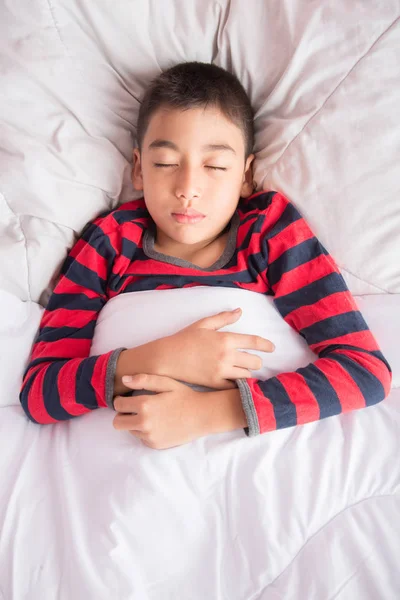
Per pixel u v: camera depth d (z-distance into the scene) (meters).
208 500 0.65
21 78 0.90
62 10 0.89
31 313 0.88
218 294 0.82
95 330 0.85
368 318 0.87
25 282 0.90
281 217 0.88
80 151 0.93
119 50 0.93
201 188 0.82
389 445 0.70
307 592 0.58
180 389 0.71
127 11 0.89
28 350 0.84
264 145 0.94
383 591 0.58
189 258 0.91
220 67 0.92
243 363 0.74
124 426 0.69
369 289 0.90
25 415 0.78
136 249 0.92
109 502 0.63
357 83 0.84
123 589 0.58
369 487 0.66
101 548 0.60
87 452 0.70
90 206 0.94
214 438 0.70
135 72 0.95
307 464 0.68
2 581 0.60
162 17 0.91
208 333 0.74
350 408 0.71
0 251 0.89
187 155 0.82
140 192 1.00
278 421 0.68
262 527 0.62
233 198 0.87
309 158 0.88
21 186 0.89
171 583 0.61
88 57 0.93
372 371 0.73
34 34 0.89
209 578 0.60
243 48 0.91
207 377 0.72
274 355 0.79
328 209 0.88
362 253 0.87
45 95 0.92
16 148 0.89
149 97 0.89
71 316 0.85
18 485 0.68
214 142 0.83
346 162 0.86
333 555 0.60
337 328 0.78
